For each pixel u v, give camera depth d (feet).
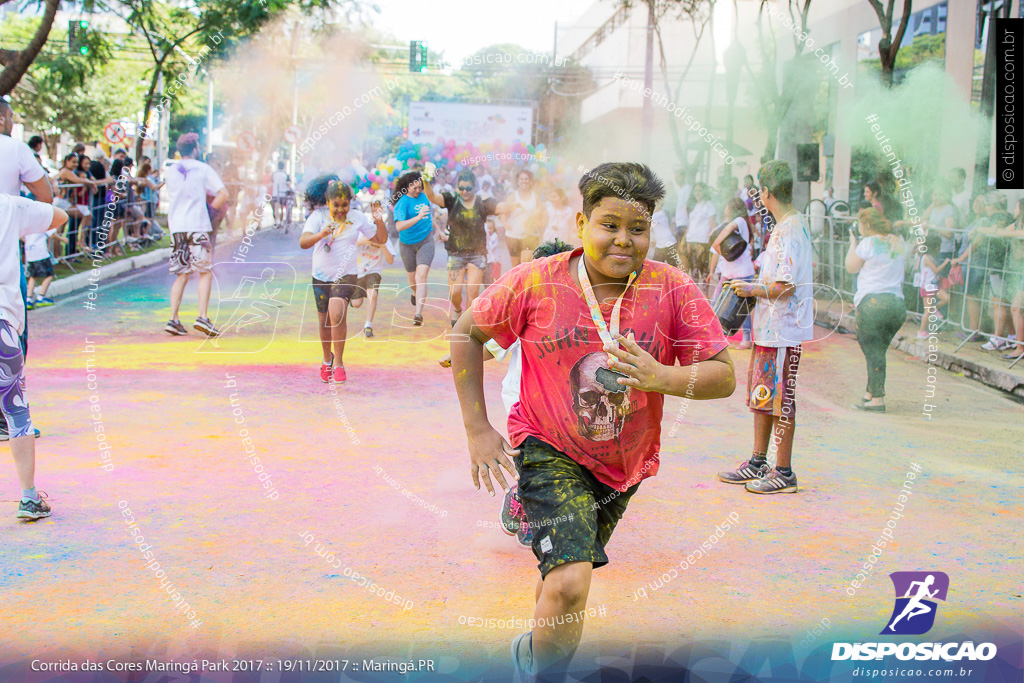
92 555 10.70
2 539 11.14
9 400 11.60
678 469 15.15
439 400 19.43
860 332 20.34
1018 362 25.05
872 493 13.98
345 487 13.44
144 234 47.52
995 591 10.21
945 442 17.48
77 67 38.96
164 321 28.99
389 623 9.07
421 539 11.46
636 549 11.37
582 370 7.54
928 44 37.06
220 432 16.38
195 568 10.39
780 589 10.16
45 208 12.20
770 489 13.88
